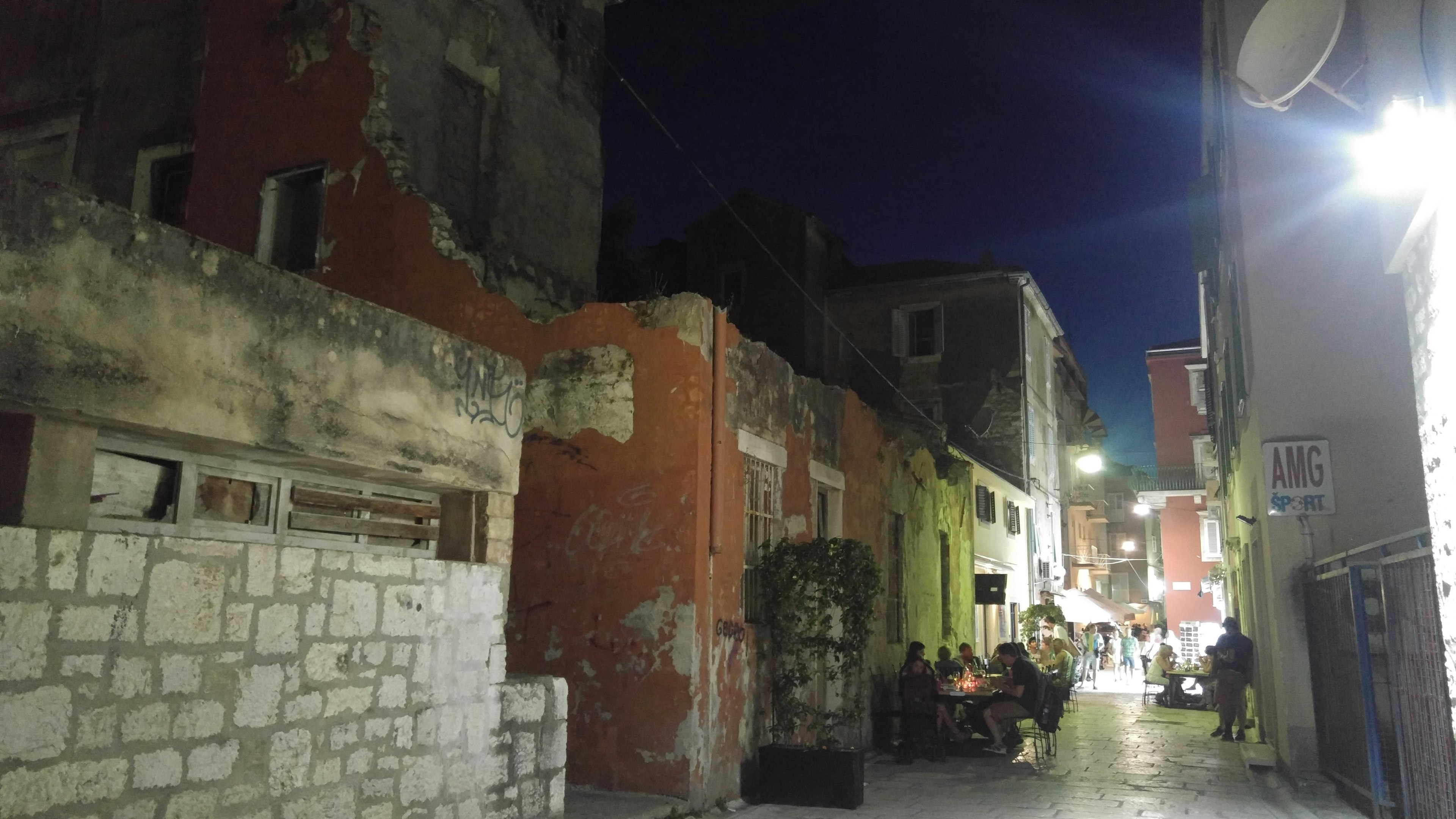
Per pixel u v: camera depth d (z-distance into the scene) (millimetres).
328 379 5555
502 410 6965
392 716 5848
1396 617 7164
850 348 28141
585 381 9539
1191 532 33312
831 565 10180
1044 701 13266
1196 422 33875
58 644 4148
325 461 5531
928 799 9945
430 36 11461
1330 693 9789
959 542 19281
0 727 3922
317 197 10734
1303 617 10695
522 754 6941
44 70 12602
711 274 27594
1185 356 34344
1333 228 11336
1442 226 4223
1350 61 10367
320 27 10820
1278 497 10914
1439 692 6074
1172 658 20594
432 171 11281
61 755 4129
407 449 6059
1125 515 51406
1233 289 13211
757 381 10492
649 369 9312
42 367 4180
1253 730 15766
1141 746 14125
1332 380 11031
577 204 13695
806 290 26828
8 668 3971
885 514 14688
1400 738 7109
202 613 4770
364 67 10602
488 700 6664
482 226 12008
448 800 6227
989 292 27375
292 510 5746
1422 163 4309
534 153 12945
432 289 10125
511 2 12789
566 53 13789
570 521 9367
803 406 11789
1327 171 11430
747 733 9742
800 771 9398
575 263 13539
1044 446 30031
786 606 10234
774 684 10305
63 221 4316
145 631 4500
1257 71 6562
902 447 15680
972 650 16828
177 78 11797
